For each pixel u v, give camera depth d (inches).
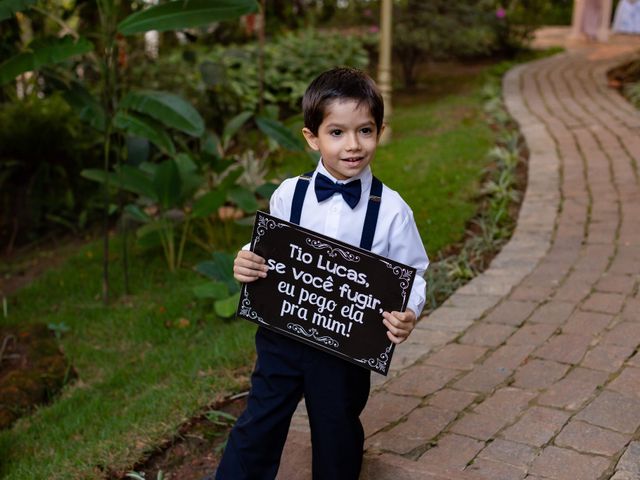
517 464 91.0
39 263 236.7
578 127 291.7
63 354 155.9
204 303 171.3
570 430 97.5
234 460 79.5
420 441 98.2
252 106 322.7
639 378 110.1
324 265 75.0
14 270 231.3
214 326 159.6
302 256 75.4
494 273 162.7
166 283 191.5
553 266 162.6
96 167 277.4
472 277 164.7
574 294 145.6
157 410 119.3
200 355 140.6
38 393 140.5
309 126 73.0
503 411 104.2
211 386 125.2
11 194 267.7
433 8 400.2
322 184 75.8
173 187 181.6
